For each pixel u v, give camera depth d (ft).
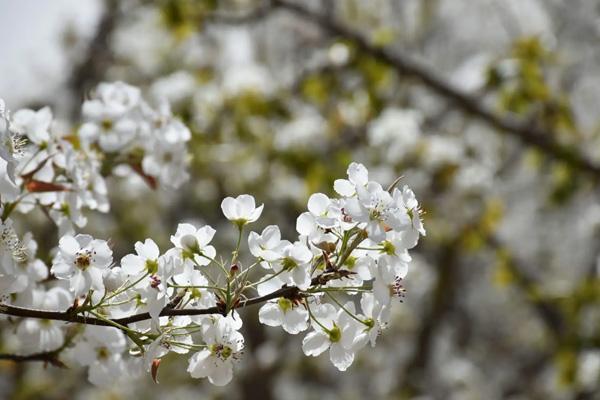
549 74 37.99
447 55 52.70
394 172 34.91
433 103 43.21
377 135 34.88
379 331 8.68
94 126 13.12
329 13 33.37
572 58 43.65
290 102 35.29
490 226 37.24
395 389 46.21
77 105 49.55
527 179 48.98
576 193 32.09
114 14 51.21
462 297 59.93
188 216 41.57
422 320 46.91
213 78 36.22
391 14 45.57
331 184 32.81
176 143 13.66
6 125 9.20
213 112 32.86
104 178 13.32
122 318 8.63
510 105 30.42
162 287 8.22
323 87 32.83
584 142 32.24
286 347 40.52
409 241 8.41
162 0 31.76
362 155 37.01
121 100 13.53
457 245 37.96
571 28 46.21
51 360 10.51
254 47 46.78
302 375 43.60
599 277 35.01
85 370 39.50
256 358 39.58
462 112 32.04
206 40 46.91
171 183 13.67
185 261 8.53
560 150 30.42
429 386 47.37
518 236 54.34
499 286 39.52
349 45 31.60
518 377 60.59
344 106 34.65
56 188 10.89
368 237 8.11
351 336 8.57
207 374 8.64
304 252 8.19
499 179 43.88
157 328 8.35
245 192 38.37
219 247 38.06
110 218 41.50
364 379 50.44
